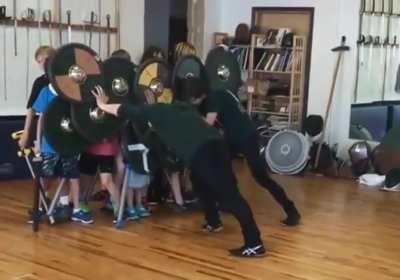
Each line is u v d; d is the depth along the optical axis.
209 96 5.02
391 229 5.54
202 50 9.44
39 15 7.48
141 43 8.64
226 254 4.68
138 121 4.68
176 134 4.41
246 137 5.09
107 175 5.28
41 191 5.28
